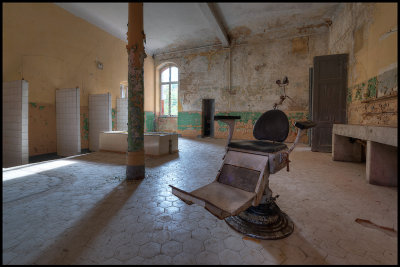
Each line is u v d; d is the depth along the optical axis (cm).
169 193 234
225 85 830
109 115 596
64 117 526
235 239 145
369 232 155
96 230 156
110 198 219
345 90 483
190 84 896
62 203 205
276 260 124
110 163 385
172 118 971
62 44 535
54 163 385
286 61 728
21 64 448
